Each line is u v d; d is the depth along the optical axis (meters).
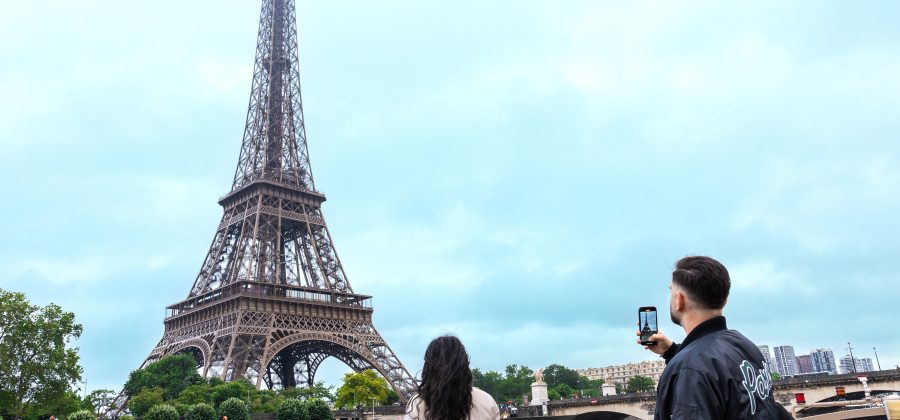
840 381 112.00
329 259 188.12
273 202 187.88
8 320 113.69
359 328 176.25
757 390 9.73
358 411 149.00
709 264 10.91
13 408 112.44
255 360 149.50
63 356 115.00
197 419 122.38
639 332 13.39
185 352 183.62
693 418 9.23
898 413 18.06
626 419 141.12
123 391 171.62
